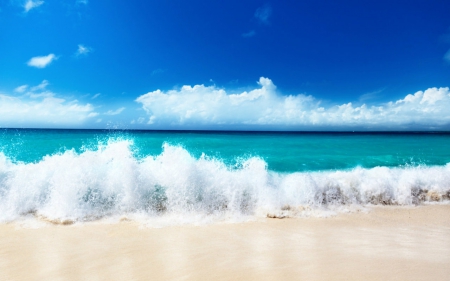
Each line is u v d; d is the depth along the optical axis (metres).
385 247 4.07
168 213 5.61
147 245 4.07
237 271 3.24
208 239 4.35
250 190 6.36
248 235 4.56
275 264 3.44
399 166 11.12
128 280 3.03
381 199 6.75
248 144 18.08
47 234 4.48
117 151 7.52
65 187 5.65
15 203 5.48
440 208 6.40
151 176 6.22
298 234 4.64
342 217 5.64
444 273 3.20
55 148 13.59
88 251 3.84
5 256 3.65
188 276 3.12
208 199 6.05
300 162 12.19
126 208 5.71
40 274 3.17
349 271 3.23
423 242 4.33
